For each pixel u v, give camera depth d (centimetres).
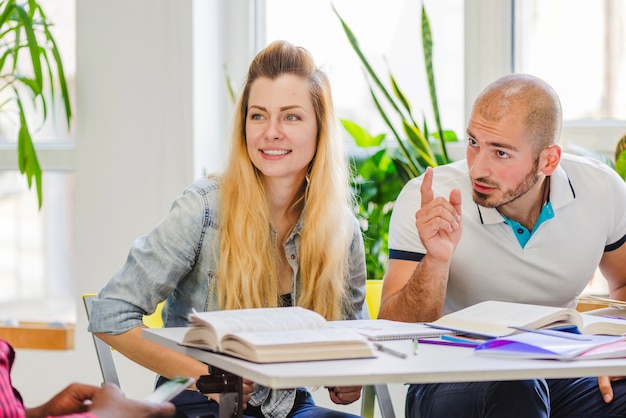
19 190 502
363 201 423
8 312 505
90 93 463
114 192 461
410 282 271
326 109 275
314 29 462
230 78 471
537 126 264
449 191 295
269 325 190
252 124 269
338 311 279
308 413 252
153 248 262
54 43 449
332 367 169
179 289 275
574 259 292
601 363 181
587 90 419
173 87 450
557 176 286
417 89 446
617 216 297
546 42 425
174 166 452
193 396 263
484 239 287
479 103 269
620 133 411
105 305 257
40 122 498
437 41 443
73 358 472
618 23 413
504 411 239
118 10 457
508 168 266
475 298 295
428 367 172
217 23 464
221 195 271
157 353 248
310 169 279
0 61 442
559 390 274
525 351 184
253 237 267
